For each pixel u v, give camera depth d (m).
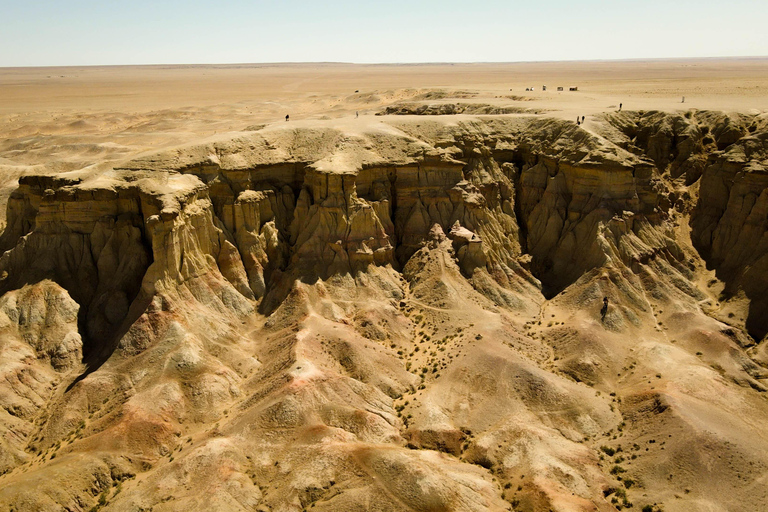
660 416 46.09
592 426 46.81
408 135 72.94
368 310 58.66
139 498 38.62
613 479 42.47
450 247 65.81
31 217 61.44
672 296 61.84
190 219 57.12
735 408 47.84
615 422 47.53
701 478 41.12
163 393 47.06
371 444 42.94
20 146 133.62
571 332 57.06
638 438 45.44
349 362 51.78
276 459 41.75
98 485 40.84
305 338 52.50
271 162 66.31
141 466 42.62
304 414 44.59
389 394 50.19
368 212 64.19
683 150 75.19
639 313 59.72
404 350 56.31
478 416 47.56
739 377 52.12
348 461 39.91
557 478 40.84
